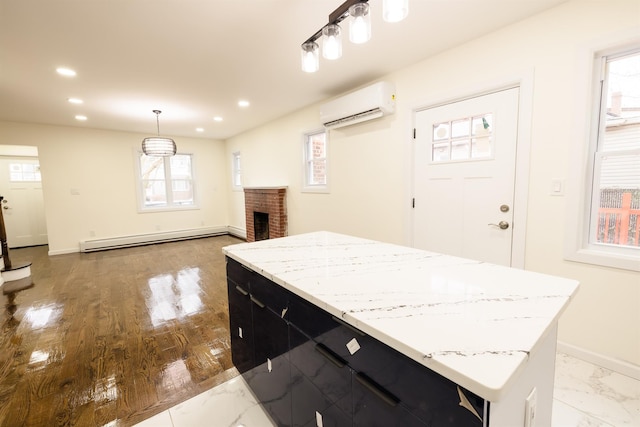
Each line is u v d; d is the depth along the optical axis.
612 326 1.80
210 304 3.00
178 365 1.97
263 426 1.47
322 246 1.72
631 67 1.74
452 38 2.30
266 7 1.85
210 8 1.85
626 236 1.80
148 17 1.93
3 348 2.20
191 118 4.81
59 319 2.68
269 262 1.41
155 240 6.19
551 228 2.02
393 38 2.29
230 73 2.91
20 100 3.59
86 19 1.93
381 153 3.16
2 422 1.49
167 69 2.77
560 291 0.98
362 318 0.82
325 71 2.91
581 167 1.86
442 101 2.56
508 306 0.88
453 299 0.93
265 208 5.20
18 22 1.94
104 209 5.70
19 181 6.02
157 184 6.43
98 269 4.29
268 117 4.84
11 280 3.78
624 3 1.66
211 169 7.01
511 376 0.56
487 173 2.35
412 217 2.93
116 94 3.46
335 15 1.30
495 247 2.34
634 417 1.46
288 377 1.27
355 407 0.91
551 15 1.92
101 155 5.61
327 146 3.86
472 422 0.60
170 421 1.50
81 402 1.63
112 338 2.33
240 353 1.73
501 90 2.22
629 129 1.76
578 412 1.50
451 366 0.60
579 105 1.84
